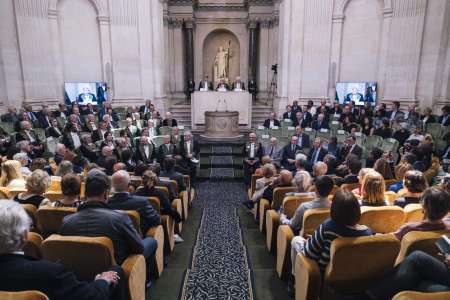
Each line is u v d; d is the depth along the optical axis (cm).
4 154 679
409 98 988
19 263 143
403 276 176
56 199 334
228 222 506
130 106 1080
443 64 927
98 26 1110
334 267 199
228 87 1369
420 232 194
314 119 950
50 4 1038
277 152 723
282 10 1156
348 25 1091
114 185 295
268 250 389
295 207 338
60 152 576
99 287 166
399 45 996
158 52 1171
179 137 780
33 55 1012
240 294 290
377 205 282
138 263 229
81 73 1116
